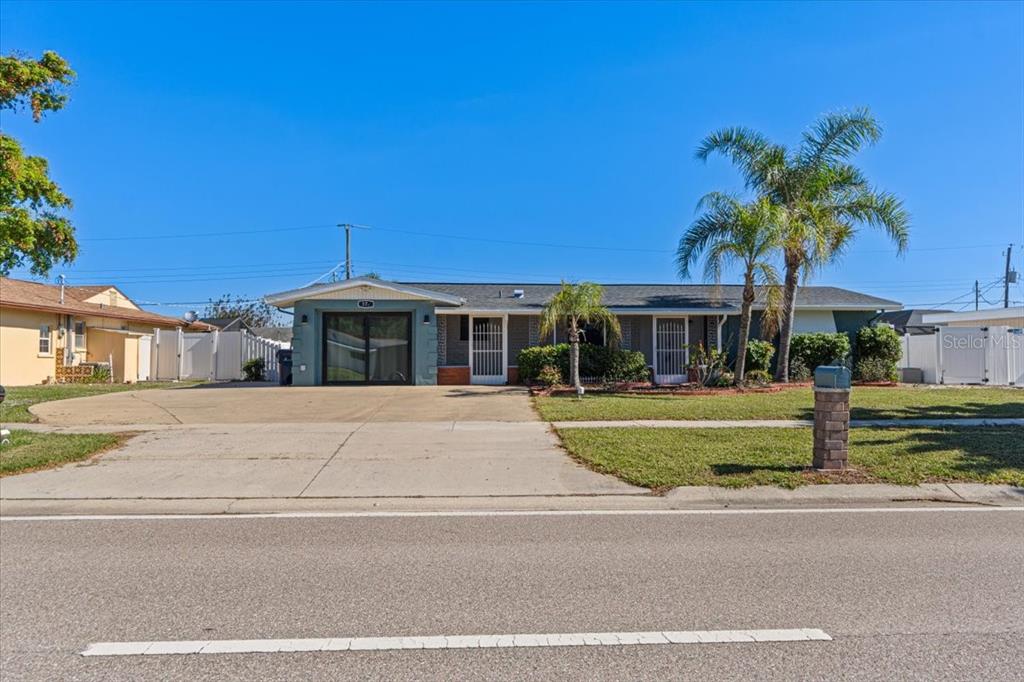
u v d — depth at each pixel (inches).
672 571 209.2
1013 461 363.6
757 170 786.2
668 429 474.0
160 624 170.4
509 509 293.3
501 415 544.1
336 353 813.9
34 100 617.3
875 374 878.4
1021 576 203.5
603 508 294.8
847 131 780.0
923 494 312.5
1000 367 890.7
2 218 603.5
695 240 766.5
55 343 1002.7
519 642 159.3
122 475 347.3
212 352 1060.5
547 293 1008.2
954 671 144.2
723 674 143.3
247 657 152.5
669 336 925.8
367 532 256.8
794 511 287.3
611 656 151.8
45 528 262.8
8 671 145.7
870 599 185.2
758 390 737.0
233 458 385.4
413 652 154.5
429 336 808.3
